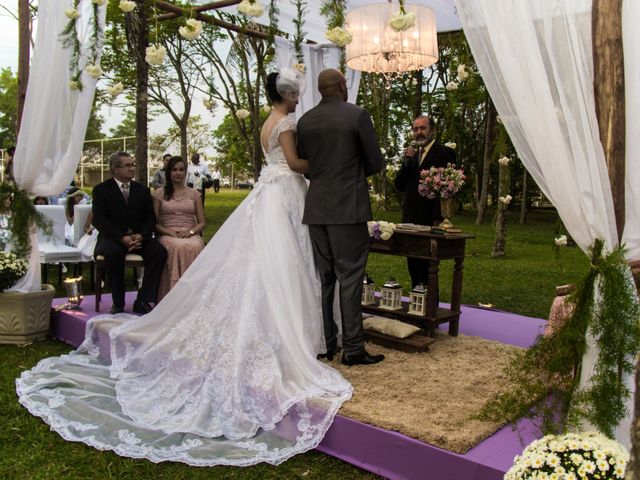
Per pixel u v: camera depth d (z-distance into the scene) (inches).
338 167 128.3
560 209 93.0
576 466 67.2
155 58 146.9
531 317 216.5
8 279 173.9
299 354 123.8
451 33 222.4
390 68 196.7
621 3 89.0
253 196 141.1
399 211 586.2
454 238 153.9
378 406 110.0
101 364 156.1
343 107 128.6
